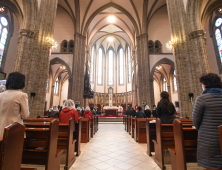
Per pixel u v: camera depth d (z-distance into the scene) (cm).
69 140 382
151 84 1827
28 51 921
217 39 1514
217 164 188
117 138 770
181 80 976
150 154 479
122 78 3453
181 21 1041
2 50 1447
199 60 927
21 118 251
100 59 3556
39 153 276
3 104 231
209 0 1029
